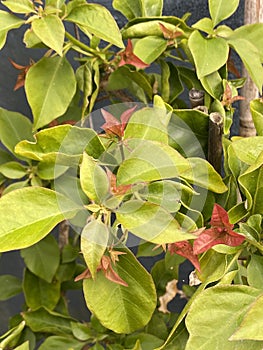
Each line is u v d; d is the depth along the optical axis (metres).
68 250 0.87
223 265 0.55
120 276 0.57
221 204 0.63
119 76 0.76
